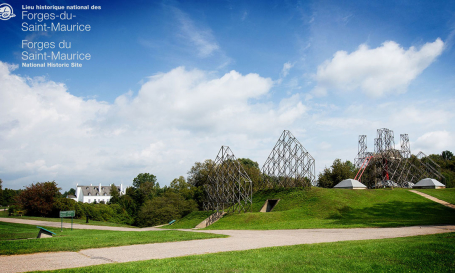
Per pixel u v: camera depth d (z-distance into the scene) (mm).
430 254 17359
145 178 168250
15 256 20266
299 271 14680
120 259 18891
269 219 55719
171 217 88938
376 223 42844
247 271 14602
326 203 61312
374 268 15047
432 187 81000
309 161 80938
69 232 40125
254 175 106062
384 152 99688
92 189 183125
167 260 17391
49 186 81875
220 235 30969
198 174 119125
